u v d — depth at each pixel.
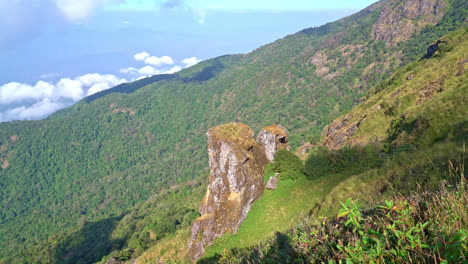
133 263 51.75
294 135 138.62
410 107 39.50
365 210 3.51
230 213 33.06
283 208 30.30
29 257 108.88
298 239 3.66
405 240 1.90
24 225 172.25
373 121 47.25
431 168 11.49
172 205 126.75
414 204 2.38
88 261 98.75
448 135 21.56
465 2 140.62
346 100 161.12
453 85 33.94
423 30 153.62
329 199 18.97
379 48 174.00
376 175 17.42
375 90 77.62
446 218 1.93
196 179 149.50
